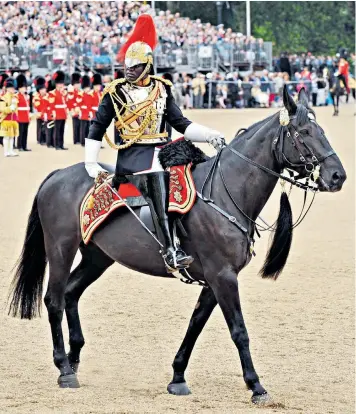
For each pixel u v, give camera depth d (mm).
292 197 33219
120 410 12266
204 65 80750
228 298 12875
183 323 17156
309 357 15094
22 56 70750
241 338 12758
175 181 13312
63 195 14320
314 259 23016
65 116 50312
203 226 13062
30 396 12938
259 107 78500
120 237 13719
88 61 72688
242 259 13062
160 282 20531
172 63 78938
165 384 13719
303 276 21172
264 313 17953
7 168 41406
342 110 74250
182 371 13367
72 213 14203
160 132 13852
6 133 46250
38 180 37188
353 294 19484
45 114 51562
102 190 13828
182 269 13188
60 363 13789
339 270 21781
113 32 78188
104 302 18719
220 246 12992
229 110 73938
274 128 13141
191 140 13727
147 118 13562
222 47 82500
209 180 13375
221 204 13148
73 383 13555
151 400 12844
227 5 103312
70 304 14594
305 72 82125
